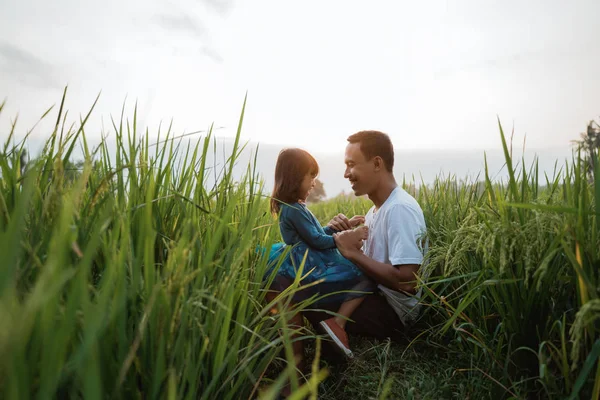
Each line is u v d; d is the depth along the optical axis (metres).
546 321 1.79
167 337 1.22
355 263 2.79
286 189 2.95
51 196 1.24
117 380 1.08
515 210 1.83
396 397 2.22
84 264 0.87
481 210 1.95
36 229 1.25
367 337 3.07
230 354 1.54
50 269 0.68
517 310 1.84
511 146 1.98
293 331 1.86
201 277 1.43
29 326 0.78
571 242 1.56
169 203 1.94
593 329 1.42
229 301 1.55
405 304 2.83
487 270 1.97
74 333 1.06
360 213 5.73
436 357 2.57
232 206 1.54
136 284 1.24
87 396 0.80
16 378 0.79
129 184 1.66
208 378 1.57
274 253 2.77
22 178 1.46
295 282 2.02
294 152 3.00
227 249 1.79
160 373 1.15
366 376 2.41
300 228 2.89
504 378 1.83
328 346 2.78
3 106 1.37
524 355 1.84
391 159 3.22
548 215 1.62
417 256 2.74
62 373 1.01
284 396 2.26
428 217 3.44
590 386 1.48
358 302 2.82
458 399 2.09
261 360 1.90
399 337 2.95
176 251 1.37
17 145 1.51
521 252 1.70
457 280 2.53
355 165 3.19
